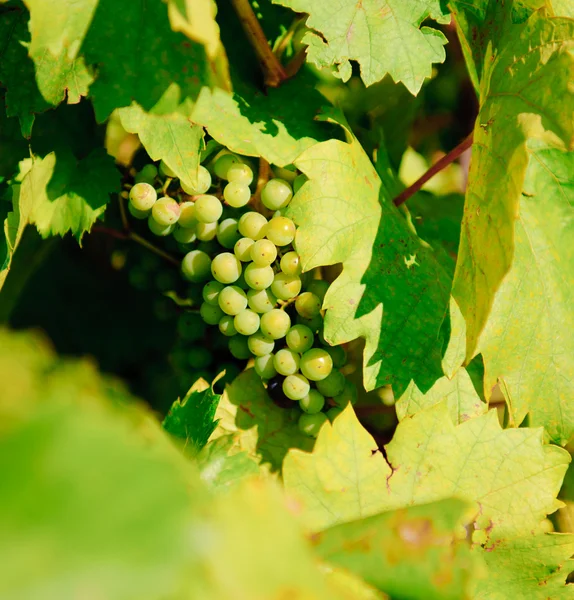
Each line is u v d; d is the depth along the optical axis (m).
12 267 0.69
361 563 0.53
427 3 0.63
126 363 0.73
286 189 0.64
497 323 0.64
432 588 0.53
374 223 0.65
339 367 0.66
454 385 0.65
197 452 0.60
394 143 0.77
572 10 0.65
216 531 0.36
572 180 0.66
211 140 0.65
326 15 0.62
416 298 0.65
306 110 0.67
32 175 0.64
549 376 0.65
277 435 0.66
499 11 0.65
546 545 0.63
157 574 0.32
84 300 0.73
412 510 0.54
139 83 0.63
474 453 0.62
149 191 0.64
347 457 0.60
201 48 0.63
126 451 0.33
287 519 0.43
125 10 0.63
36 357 0.39
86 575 0.30
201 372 0.69
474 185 0.63
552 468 0.63
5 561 0.30
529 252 0.65
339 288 0.63
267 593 0.38
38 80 0.63
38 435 0.32
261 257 0.63
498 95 0.63
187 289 0.69
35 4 0.62
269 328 0.64
